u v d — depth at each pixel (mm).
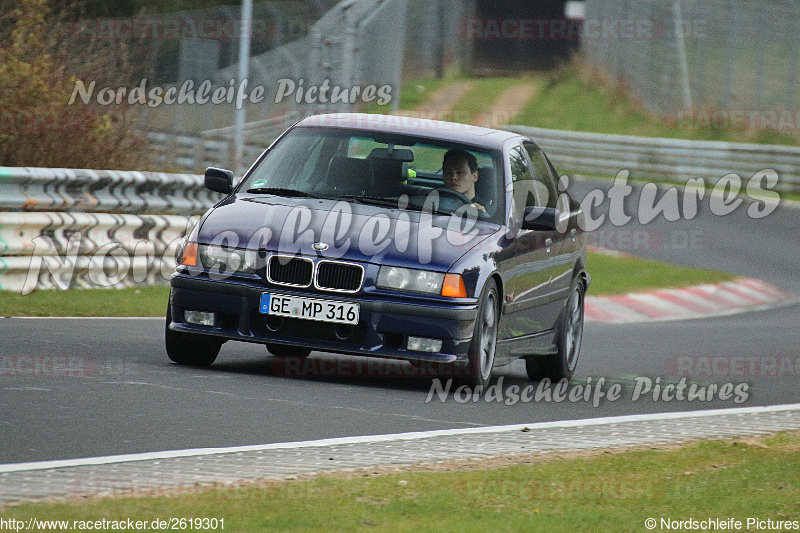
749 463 21562
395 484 18297
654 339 45938
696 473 20578
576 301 35000
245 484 17734
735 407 29984
